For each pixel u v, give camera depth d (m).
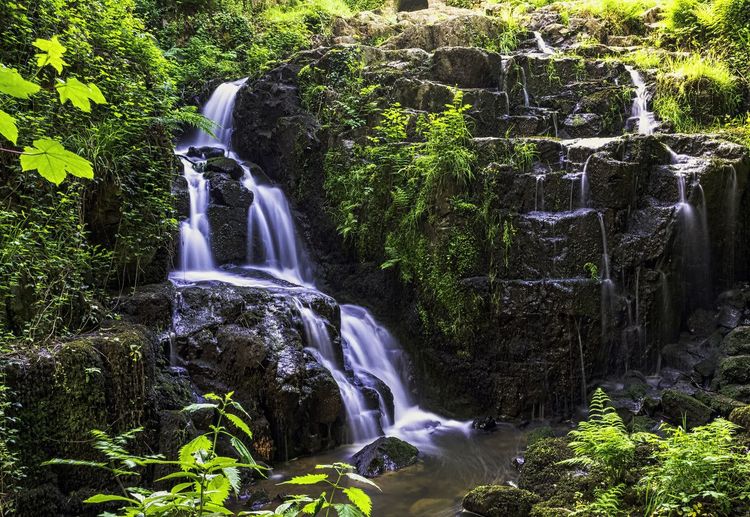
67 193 5.91
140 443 5.21
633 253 7.82
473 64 11.05
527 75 11.27
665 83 10.77
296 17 14.91
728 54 11.75
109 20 7.68
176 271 8.59
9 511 4.13
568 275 7.85
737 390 6.70
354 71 10.97
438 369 8.33
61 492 4.63
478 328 7.99
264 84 11.27
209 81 12.59
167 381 6.07
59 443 4.65
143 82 7.75
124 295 6.66
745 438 5.23
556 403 7.73
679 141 8.88
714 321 8.15
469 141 8.62
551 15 14.48
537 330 7.75
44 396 4.60
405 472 6.17
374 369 8.35
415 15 16.09
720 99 10.62
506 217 8.03
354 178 9.33
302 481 1.84
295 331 7.06
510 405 7.78
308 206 10.26
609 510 4.64
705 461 4.35
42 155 1.31
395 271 8.91
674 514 4.40
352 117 10.09
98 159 6.43
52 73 6.38
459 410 8.06
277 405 6.40
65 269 5.61
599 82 11.12
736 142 9.07
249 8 15.38
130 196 6.96
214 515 1.72
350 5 17.75
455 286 8.09
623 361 7.86
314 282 9.88
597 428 5.18
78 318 5.66
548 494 5.30
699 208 8.05
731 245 8.43
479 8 16.81
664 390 7.06
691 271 8.17
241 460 5.86
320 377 6.71
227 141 11.77
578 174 8.21
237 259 9.37
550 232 7.93
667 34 12.78
